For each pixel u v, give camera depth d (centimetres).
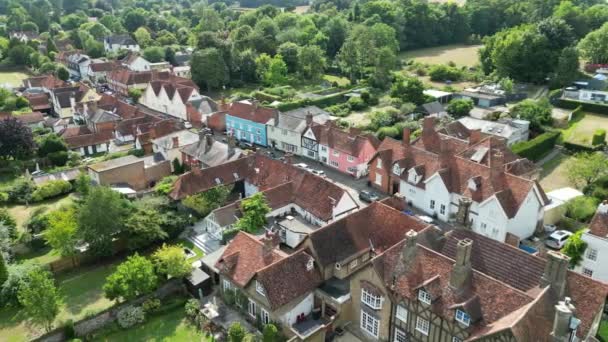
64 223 5688
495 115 11038
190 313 4925
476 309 3738
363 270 4431
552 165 8531
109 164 7862
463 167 6731
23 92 13550
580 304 3747
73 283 5572
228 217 6322
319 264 4894
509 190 6147
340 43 18800
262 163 7450
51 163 9325
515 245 5925
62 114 12019
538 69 14175
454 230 4700
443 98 12888
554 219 6588
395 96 12650
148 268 5016
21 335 4784
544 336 3409
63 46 19575
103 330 4800
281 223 6269
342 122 10812
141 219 5941
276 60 14888
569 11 16938
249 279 4725
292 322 4662
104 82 15888
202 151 8294
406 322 4184
